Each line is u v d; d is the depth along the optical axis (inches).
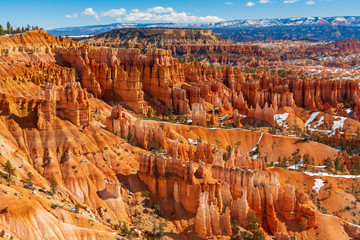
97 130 4968.0
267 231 4439.0
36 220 3341.5
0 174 3688.5
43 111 4648.1
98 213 4101.9
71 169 4357.8
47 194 3909.9
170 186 4493.1
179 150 5684.1
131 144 5777.6
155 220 4183.1
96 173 4431.6
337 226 4650.6
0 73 5949.8
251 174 4527.6
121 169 4675.2
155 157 4616.1
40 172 4269.2
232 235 4082.2
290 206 4581.7
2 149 4060.0
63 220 3565.5
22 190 3627.0
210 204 4252.0
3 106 4515.3
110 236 3604.8
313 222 4562.0
